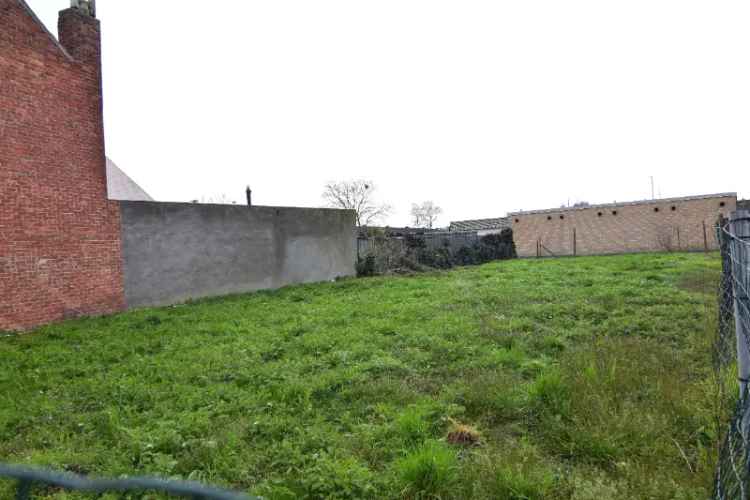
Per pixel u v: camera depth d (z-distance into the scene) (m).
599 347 6.16
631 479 3.20
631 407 4.24
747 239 3.80
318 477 3.25
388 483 3.24
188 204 11.65
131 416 4.34
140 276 10.53
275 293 12.51
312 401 4.76
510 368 5.71
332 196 42.97
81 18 9.60
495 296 10.52
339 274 16.39
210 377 5.46
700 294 9.90
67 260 9.08
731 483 2.51
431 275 16.47
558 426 4.00
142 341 7.09
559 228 32.22
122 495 3.09
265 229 13.73
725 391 4.23
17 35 8.39
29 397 4.91
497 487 3.13
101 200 9.80
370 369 5.70
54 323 8.62
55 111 9.00
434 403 4.60
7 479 3.25
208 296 12.02
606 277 13.45
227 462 3.52
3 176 8.09
